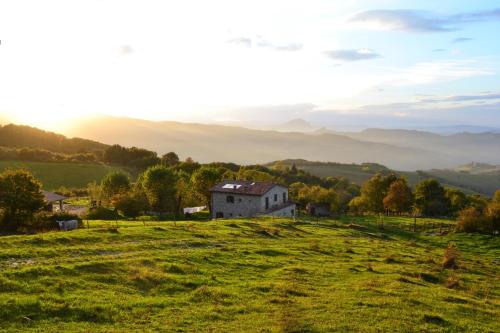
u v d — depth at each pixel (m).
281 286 28.75
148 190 90.81
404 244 62.66
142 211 84.62
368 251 48.94
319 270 35.16
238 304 24.69
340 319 22.91
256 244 46.09
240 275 31.81
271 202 89.62
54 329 19.25
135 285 26.62
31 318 20.17
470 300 29.27
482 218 84.44
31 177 58.62
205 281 28.84
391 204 113.31
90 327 19.84
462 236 80.50
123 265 29.83
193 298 25.16
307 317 22.94
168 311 22.70
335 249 48.53
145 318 21.48
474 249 69.44
